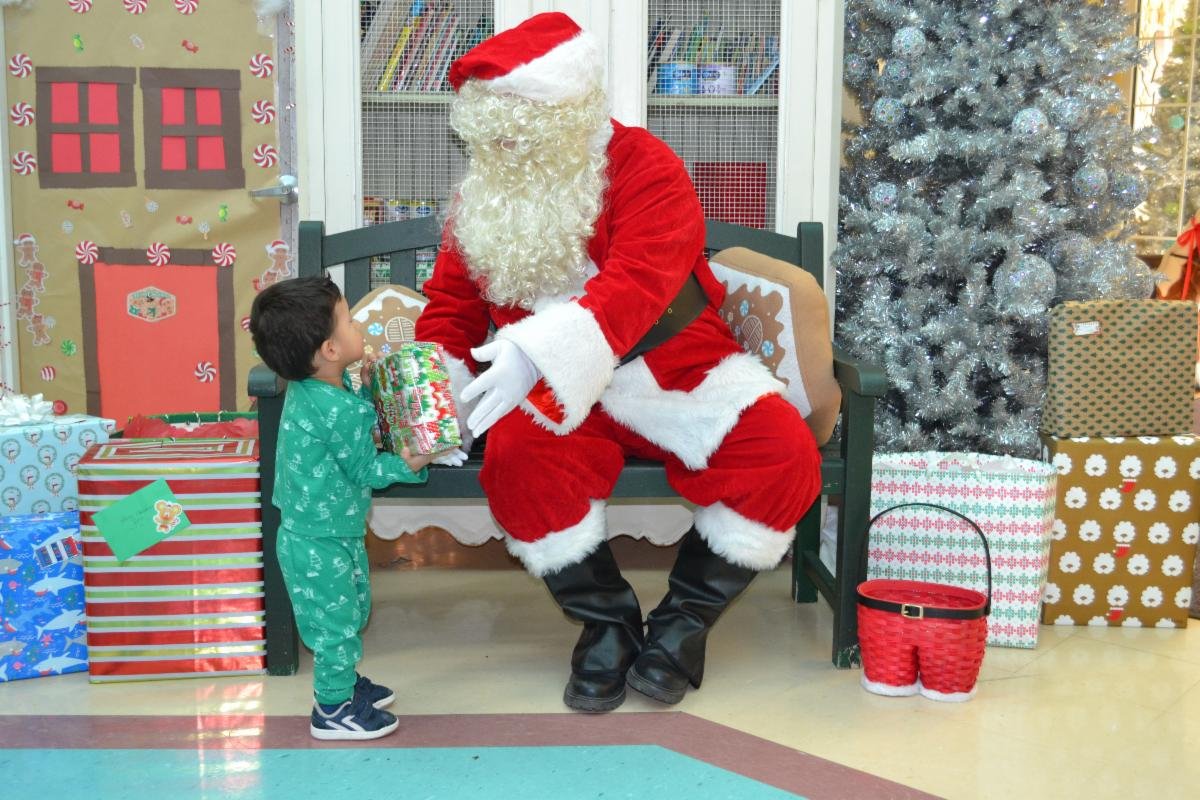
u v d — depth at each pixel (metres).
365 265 2.48
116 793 1.51
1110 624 2.27
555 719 1.77
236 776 1.56
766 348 2.03
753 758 1.62
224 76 2.90
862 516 1.98
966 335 2.45
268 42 2.89
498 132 1.69
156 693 1.90
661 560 2.80
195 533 1.93
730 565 1.80
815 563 2.31
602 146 1.80
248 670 1.99
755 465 1.76
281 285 1.57
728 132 2.69
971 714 1.80
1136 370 2.23
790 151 2.65
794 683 1.94
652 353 1.83
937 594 1.98
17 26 2.83
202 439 2.11
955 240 2.43
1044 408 2.33
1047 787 1.53
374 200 2.68
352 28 2.58
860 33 2.66
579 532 1.78
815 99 2.63
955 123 2.56
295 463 1.58
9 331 2.88
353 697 1.71
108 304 2.94
